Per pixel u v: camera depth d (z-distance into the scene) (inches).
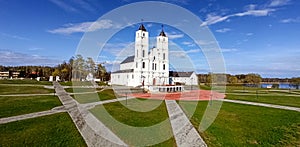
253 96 1150.3
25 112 576.7
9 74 3376.0
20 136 374.3
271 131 459.2
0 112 566.3
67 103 745.6
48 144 342.0
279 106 794.8
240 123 521.0
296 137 422.6
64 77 2439.7
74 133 402.6
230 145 373.4
